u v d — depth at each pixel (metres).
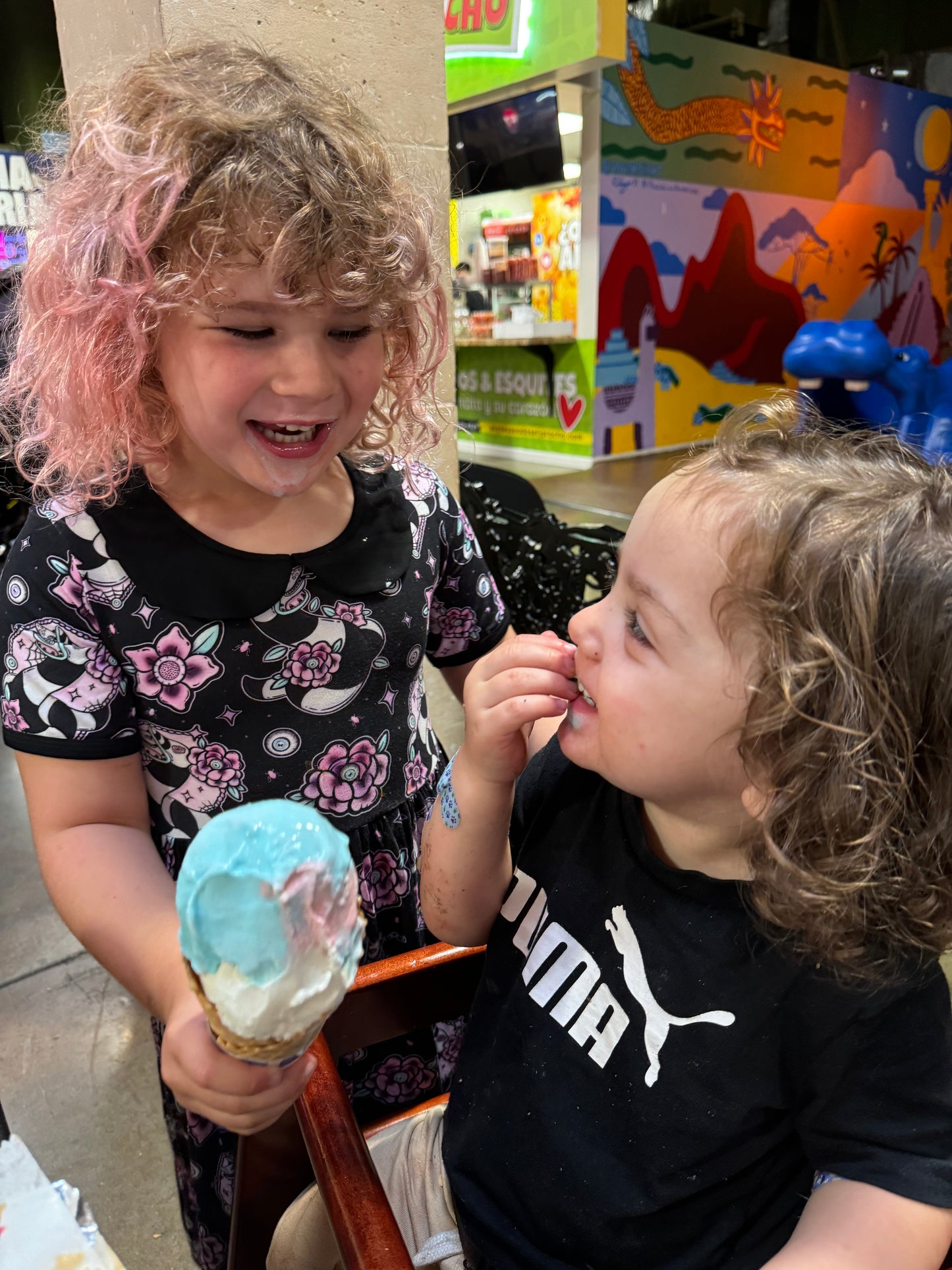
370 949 0.92
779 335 8.60
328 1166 0.64
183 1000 0.57
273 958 0.38
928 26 9.42
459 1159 0.71
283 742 0.84
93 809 0.77
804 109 8.03
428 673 2.28
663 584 0.53
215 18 1.44
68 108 0.75
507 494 2.86
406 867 0.94
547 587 2.54
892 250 9.42
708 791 0.55
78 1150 1.54
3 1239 0.48
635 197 7.09
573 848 0.70
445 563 0.98
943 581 0.48
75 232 0.65
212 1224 0.97
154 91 0.64
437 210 0.88
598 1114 0.64
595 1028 0.65
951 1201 0.52
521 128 6.66
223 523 0.78
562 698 0.65
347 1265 0.58
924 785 0.50
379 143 0.71
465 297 8.16
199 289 0.61
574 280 7.26
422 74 1.77
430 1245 0.75
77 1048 1.75
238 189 0.59
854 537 0.49
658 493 0.57
